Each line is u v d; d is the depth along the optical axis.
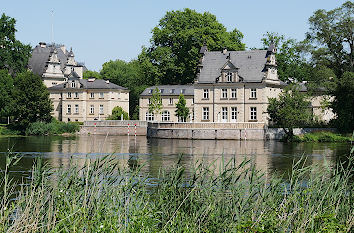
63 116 104.56
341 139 65.56
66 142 65.44
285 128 69.38
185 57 103.38
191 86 101.94
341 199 16.16
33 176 15.86
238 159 42.28
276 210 14.45
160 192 16.53
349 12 74.19
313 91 75.19
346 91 69.81
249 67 79.56
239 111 78.94
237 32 107.00
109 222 13.43
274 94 80.81
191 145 59.97
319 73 71.50
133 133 88.75
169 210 15.10
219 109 80.12
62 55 121.62
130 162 38.94
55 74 114.62
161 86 104.06
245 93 78.69
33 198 14.50
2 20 90.19
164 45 109.19
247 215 14.46
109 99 102.81
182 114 86.94
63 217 13.44
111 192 15.37
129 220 13.88
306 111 68.38
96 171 16.45
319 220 13.82
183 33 102.62
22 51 91.25
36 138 74.88
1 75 85.12
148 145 60.28
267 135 69.62
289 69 95.38
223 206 14.55
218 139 71.38
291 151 50.44
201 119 81.19
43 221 13.73
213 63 82.19
